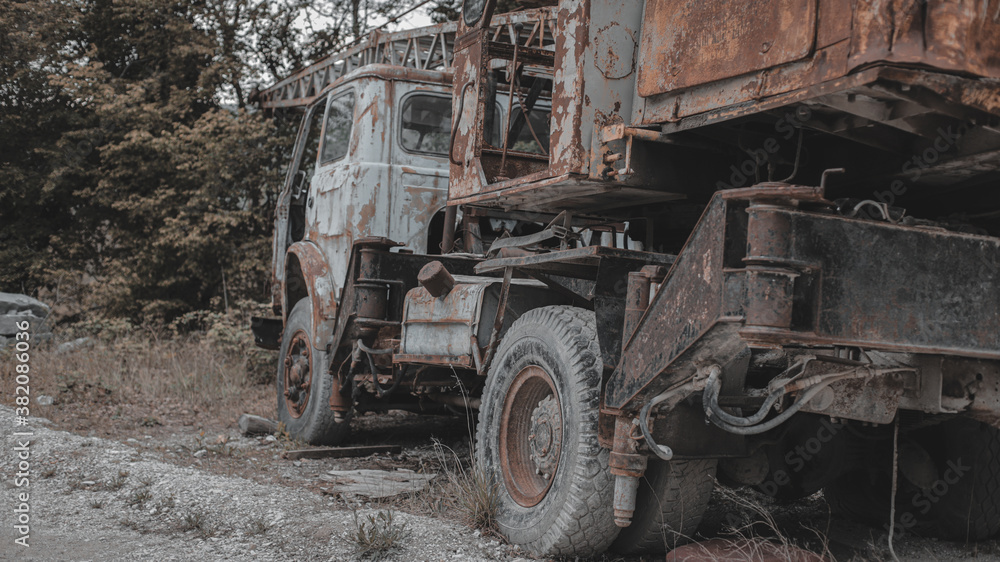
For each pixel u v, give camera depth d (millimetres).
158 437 6109
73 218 14844
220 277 13812
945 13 2098
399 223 5848
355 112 5969
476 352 3947
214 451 5453
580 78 3074
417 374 4945
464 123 4141
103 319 12734
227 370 9234
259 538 3520
